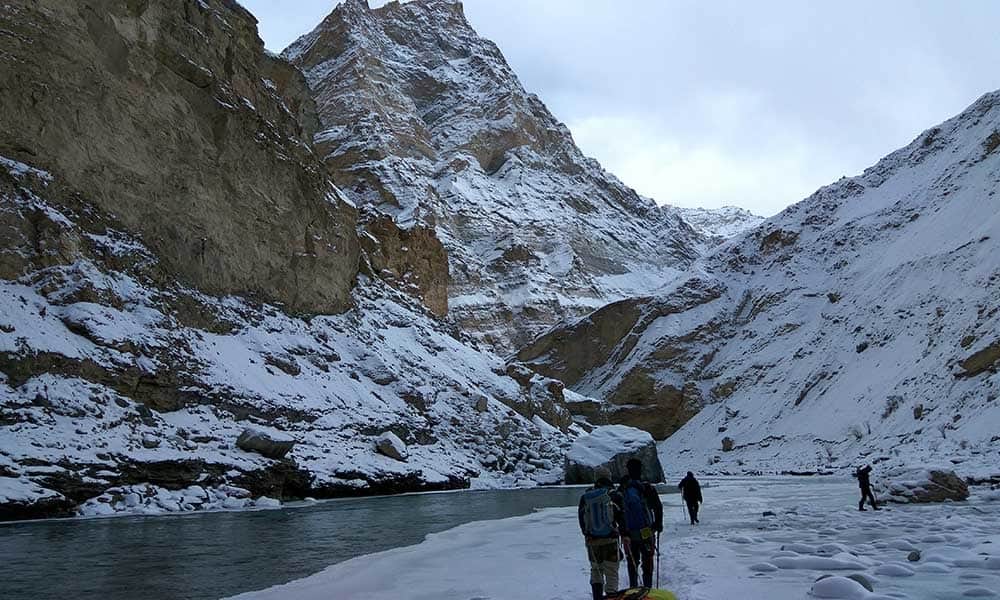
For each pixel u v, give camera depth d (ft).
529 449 156.15
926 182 321.93
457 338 208.74
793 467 189.37
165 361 91.15
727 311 320.50
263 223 134.82
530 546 50.16
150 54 113.29
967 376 166.50
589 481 143.02
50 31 97.45
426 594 32.71
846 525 56.44
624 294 518.37
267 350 116.88
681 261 629.51
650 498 33.27
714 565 36.35
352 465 101.50
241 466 80.38
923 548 41.11
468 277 443.73
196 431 84.79
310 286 147.23
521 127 652.89
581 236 560.61
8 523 57.06
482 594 32.55
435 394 152.15
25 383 72.13
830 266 311.27
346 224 166.50
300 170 150.10
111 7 106.83
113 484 67.62
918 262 246.27
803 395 236.22
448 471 121.70
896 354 212.02
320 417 110.93
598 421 252.01
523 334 420.77
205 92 124.16
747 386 272.72
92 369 79.41
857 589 26.73
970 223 242.99
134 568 38.34
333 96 552.41
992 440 134.82
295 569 39.47
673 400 290.15
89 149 100.58
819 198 367.45
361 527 61.62
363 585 35.01
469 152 600.80
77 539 48.80
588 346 339.16
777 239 349.20
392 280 211.41
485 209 520.42
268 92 152.87
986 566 33.73
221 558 42.65
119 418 77.00
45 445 65.92
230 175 127.24
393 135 542.16
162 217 111.24
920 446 152.87
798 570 34.45
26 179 90.38
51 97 96.12
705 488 128.06
